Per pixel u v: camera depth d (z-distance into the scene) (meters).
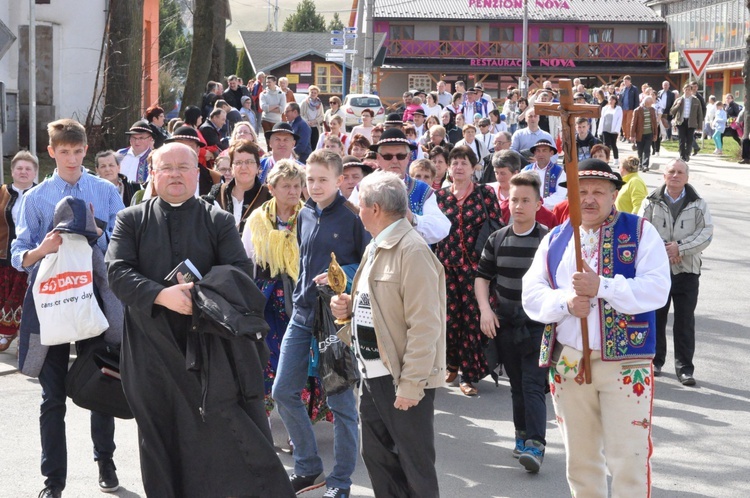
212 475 5.03
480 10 72.50
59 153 6.66
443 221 7.57
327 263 6.24
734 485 6.41
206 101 26.09
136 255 5.04
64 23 24.17
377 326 4.95
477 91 29.67
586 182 5.03
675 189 8.80
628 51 73.31
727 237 16.88
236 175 7.64
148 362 5.00
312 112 27.55
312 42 69.12
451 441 7.34
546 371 6.72
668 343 10.36
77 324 5.77
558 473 6.68
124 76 20.39
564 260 5.13
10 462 6.69
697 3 67.50
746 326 10.82
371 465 5.24
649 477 5.01
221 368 4.89
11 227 9.34
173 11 47.53
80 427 7.51
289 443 7.09
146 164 11.76
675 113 30.36
